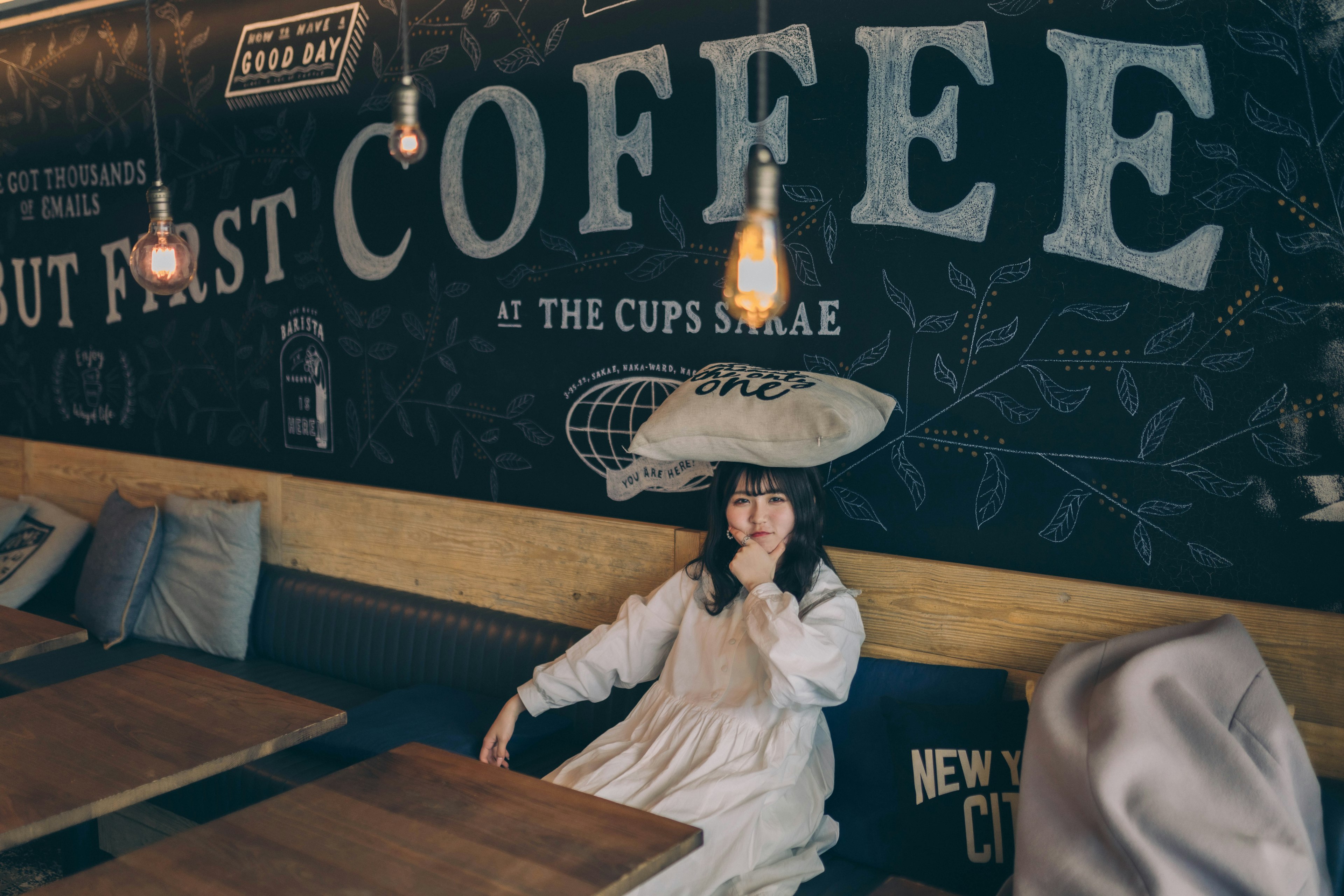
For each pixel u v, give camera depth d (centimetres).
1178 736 155
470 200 286
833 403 199
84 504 389
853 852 202
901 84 216
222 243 342
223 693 198
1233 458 189
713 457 212
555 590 273
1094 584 199
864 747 208
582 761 213
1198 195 188
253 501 332
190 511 327
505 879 130
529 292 278
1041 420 207
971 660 214
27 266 400
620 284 261
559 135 267
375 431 314
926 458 221
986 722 190
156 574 328
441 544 295
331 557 321
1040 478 208
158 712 187
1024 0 201
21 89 390
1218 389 189
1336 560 181
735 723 202
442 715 248
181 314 357
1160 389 195
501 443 288
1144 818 148
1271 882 139
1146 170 193
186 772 163
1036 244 204
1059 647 204
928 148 214
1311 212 179
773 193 149
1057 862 155
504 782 159
